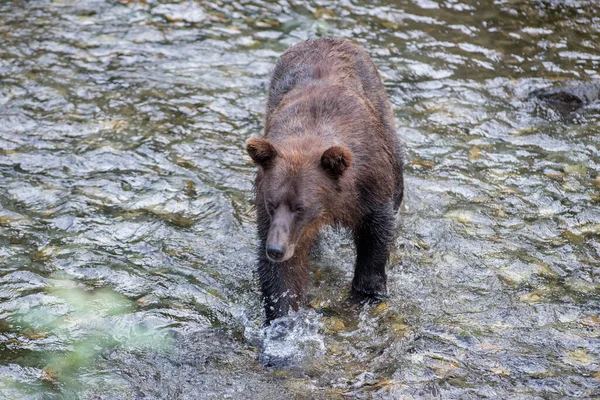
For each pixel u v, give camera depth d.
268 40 17.98
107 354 9.84
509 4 19.73
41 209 12.56
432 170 13.73
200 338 10.14
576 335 10.04
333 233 12.19
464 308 10.60
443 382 9.29
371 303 10.75
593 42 18.28
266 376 9.53
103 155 13.97
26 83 16.05
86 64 16.86
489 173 13.68
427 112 15.55
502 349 9.82
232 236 12.09
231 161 13.93
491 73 16.97
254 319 10.50
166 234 12.08
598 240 11.94
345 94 10.44
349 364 9.70
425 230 12.16
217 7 19.30
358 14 19.16
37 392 9.20
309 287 11.12
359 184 9.99
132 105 15.52
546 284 11.02
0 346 9.89
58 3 19.25
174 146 14.30
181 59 17.17
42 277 11.12
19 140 14.32
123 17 18.73
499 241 11.91
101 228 12.17
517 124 15.23
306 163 9.40
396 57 17.44
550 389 9.16
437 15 19.20
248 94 16.00
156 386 9.37
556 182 13.41
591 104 15.94
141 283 11.09
